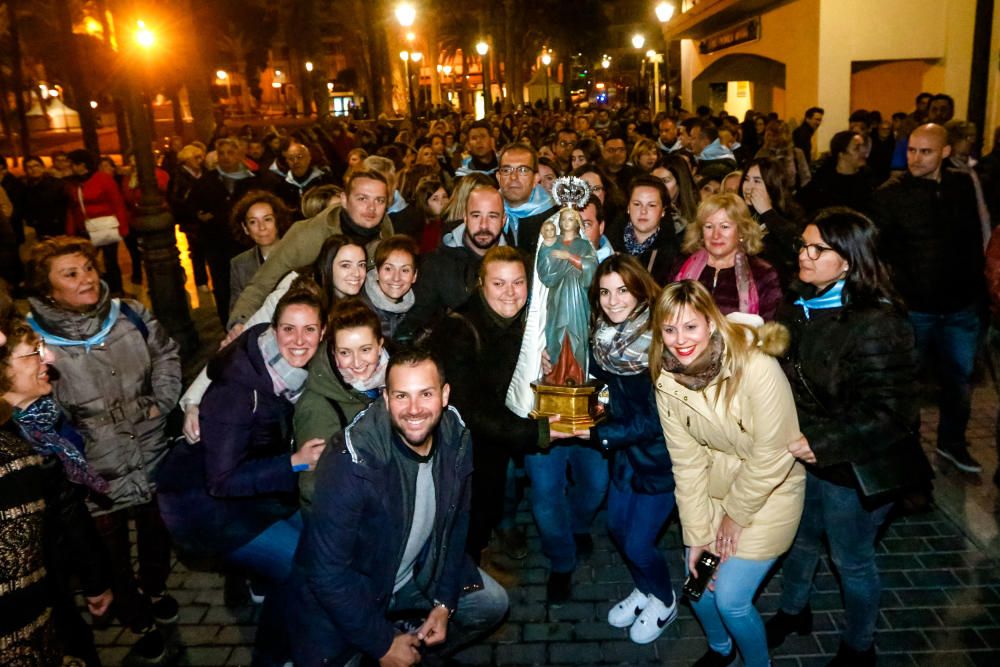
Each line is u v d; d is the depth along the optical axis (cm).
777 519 318
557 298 366
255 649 355
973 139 576
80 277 366
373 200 491
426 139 1502
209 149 1512
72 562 307
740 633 329
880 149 1091
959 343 510
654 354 318
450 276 463
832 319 317
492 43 4688
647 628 389
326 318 355
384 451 296
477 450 402
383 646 316
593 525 508
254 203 559
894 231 496
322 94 3728
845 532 333
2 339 257
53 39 3500
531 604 427
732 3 1820
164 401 406
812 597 417
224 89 7288
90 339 376
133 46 785
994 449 550
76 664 269
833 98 1588
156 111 6519
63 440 306
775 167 498
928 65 1581
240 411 339
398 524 305
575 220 370
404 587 342
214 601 440
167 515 358
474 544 416
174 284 838
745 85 2616
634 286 350
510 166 523
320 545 298
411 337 432
